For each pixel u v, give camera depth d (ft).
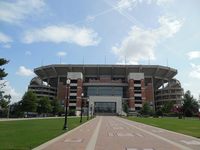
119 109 579.48
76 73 599.98
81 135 76.95
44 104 364.38
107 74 638.12
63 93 609.42
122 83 622.54
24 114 319.27
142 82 601.21
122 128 114.52
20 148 45.68
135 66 609.83
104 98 587.68
